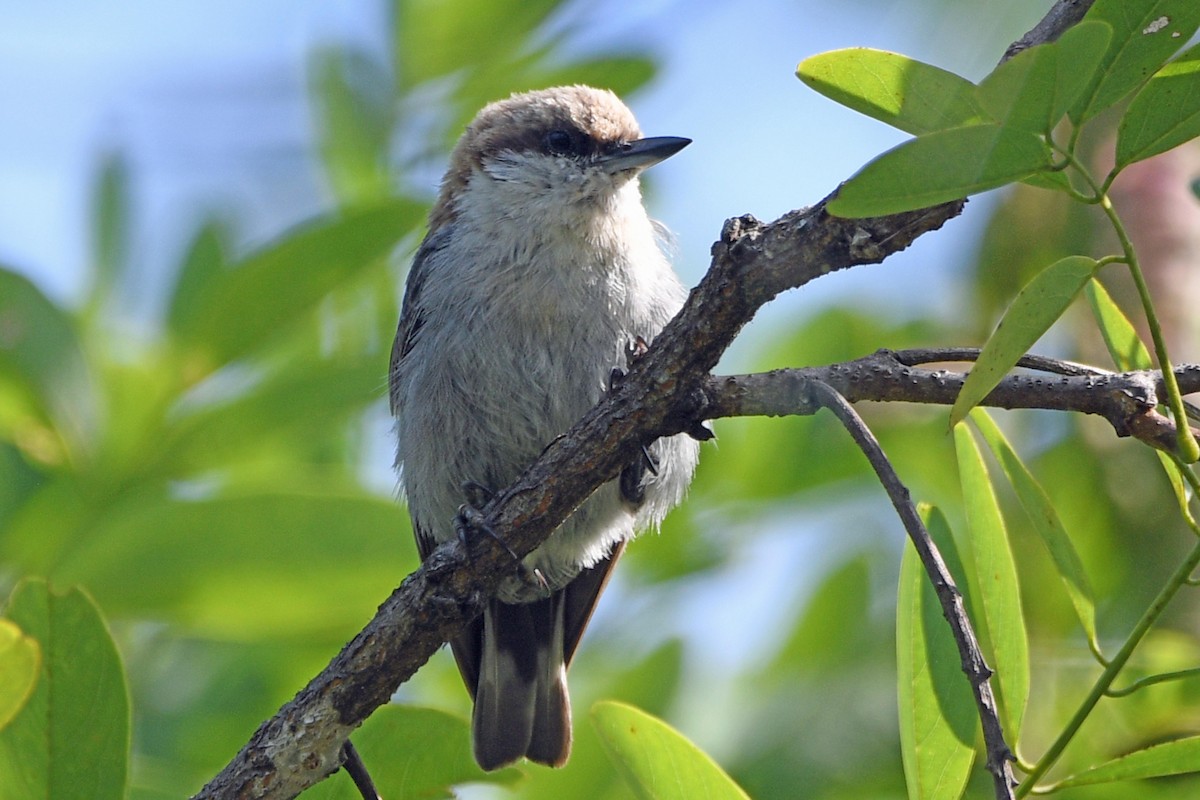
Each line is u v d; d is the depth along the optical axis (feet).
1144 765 16.31
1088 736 24.80
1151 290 25.57
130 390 24.09
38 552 23.41
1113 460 27.43
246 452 24.54
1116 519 27.37
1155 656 25.40
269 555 22.17
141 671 25.80
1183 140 13.96
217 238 27.45
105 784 16.84
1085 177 14.02
